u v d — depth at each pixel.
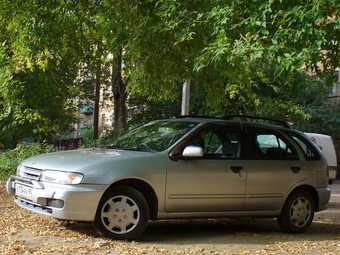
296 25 7.18
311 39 6.88
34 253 5.41
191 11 9.69
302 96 25.58
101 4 11.02
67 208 5.84
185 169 6.52
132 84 13.41
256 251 6.06
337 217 9.95
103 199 6.05
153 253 5.64
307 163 7.69
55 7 10.49
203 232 7.30
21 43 10.92
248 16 8.26
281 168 7.35
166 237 6.72
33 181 6.15
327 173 8.02
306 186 7.70
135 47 10.91
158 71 11.55
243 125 7.33
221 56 8.08
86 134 33.62
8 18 10.62
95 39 12.15
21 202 6.50
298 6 7.22
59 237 6.24
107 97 26.70
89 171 5.96
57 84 18.62
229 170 6.84
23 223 7.09
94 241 6.06
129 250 5.68
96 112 24.91
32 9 10.23
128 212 6.16
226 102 13.20
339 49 7.38
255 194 7.07
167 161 6.45
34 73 16.66
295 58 6.64
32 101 17.42
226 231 7.51
